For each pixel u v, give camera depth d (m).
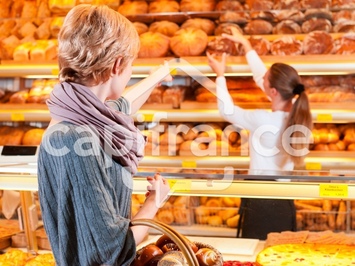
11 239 2.40
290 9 3.64
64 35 1.45
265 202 2.97
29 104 3.76
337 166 3.42
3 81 4.04
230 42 3.59
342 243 2.28
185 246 1.40
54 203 1.44
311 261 2.04
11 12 4.09
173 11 3.82
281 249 2.18
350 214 3.12
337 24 3.59
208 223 3.26
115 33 1.45
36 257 2.19
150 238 2.44
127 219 1.45
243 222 3.01
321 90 3.59
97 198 1.37
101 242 1.36
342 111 3.45
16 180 2.06
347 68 3.43
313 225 3.19
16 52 3.75
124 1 3.93
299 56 3.49
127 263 1.43
